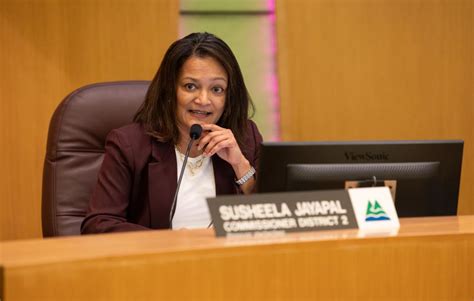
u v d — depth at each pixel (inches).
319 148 188.9
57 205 243.4
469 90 413.7
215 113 235.0
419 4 406.3
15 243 156.6
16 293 133.1
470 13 411.5
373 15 402.0
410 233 165.8
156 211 230.7
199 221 235.0
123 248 148.2
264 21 386.9
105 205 226.4
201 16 378.9
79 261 137.8
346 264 157.2
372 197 179.3
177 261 144.7
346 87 400.5
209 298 146.9
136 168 231.6
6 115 358.0
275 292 151.6
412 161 195.3
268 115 387.5
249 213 168.7
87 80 366.9
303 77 394.0
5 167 358.3
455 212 203.3
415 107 408.5
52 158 246.5
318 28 394.9
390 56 404.5
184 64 231.1
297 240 155.0
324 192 175.3
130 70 371.6
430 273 164.1
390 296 161.0
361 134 402.9
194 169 238.1
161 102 235.0
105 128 251.0
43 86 362.0
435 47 409.1
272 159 186.4
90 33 366.6
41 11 361.1
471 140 414.6
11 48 357.4
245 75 384.8
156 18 373.4
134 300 141.5
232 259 148.6
